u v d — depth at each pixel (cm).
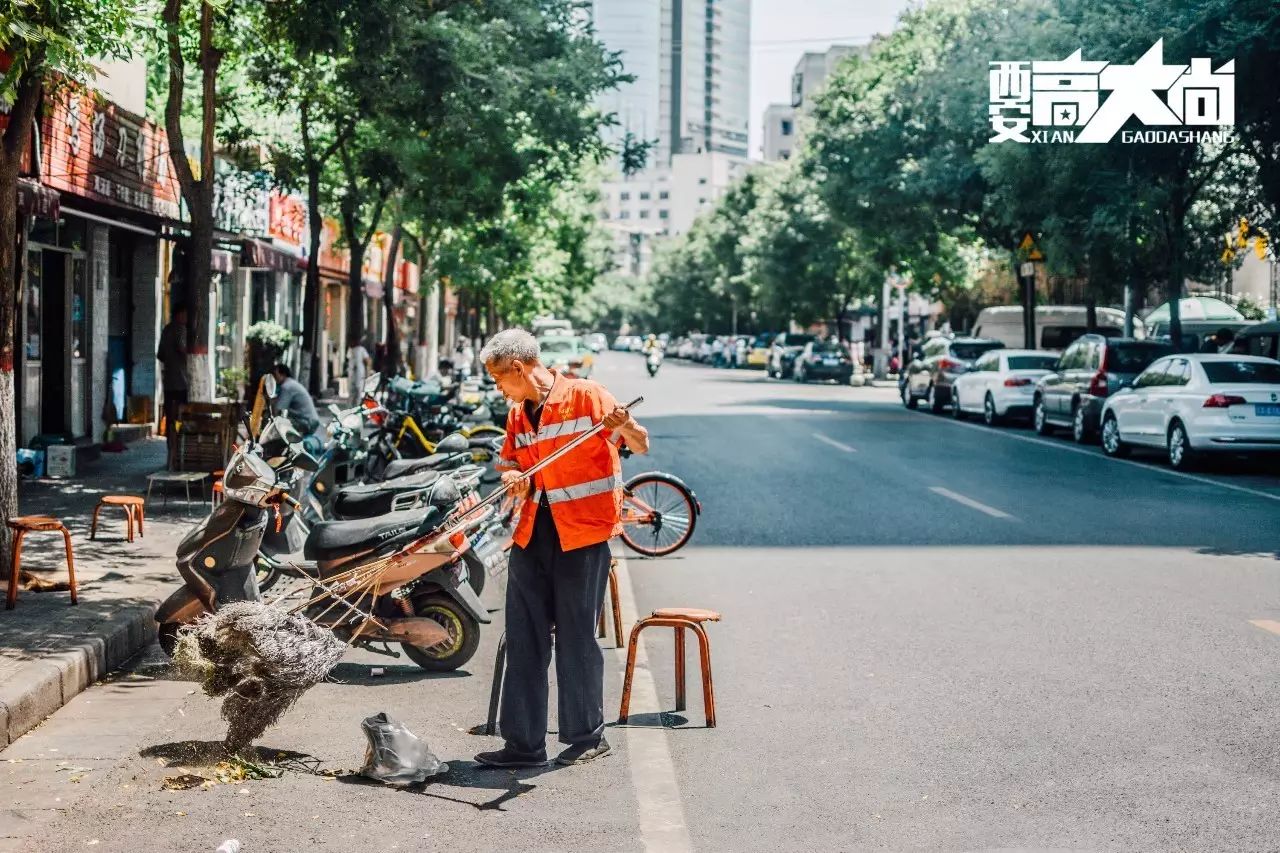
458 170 2420
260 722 597
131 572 963
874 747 618
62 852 484
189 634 601
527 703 593
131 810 530
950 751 610
